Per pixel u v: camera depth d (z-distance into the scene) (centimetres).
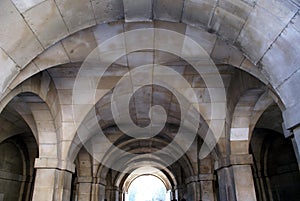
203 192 1084
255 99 580
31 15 304
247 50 340
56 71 583
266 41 305
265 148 1109
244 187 607
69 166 671
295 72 285
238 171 622
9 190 1044
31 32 319
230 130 648
